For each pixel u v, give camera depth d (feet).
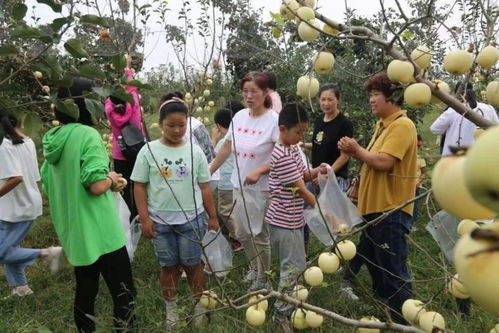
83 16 5.06
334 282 11.51
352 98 17.90
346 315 10.02
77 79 8.57
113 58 5.58
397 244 9.16
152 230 10.32
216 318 9.59
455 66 4.31
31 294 12.75
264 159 11.45
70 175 8.95
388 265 9.20
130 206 14.85
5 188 11.35
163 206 10.16
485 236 2.06
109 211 9.36
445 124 12.46
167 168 10.07
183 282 12.95
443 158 2.50
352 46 16.56
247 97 11.64
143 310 10.93
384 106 9.24
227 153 12.55
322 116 13.28
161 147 10.20
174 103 10.04
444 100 4.06
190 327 9.68
